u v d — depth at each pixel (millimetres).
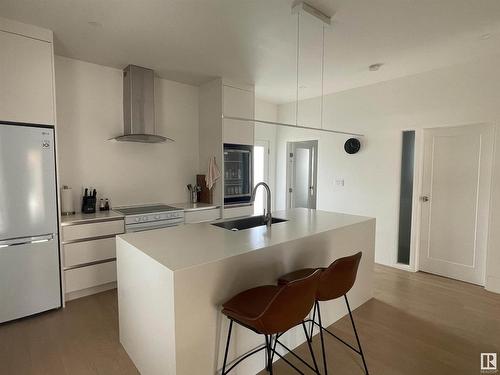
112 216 3285
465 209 3592
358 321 2717
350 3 2236
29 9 2355
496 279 3303
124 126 3852
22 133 2602
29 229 2686
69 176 3504
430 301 3117
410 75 3949
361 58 3383
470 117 3451
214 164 4281
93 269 3168
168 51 3221
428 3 2223
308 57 3367
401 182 4168
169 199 4398
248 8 2328
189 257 1747
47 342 2361
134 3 2266
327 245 2521
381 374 2023
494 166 3275
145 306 1847
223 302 1780
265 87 4629
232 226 2877
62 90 3406
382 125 4273
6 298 2596
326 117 5008
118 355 2195
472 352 2264
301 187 5637
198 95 4613
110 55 3350
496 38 2836
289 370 2072
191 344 1637
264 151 5734
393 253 4223
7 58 2514
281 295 1466
